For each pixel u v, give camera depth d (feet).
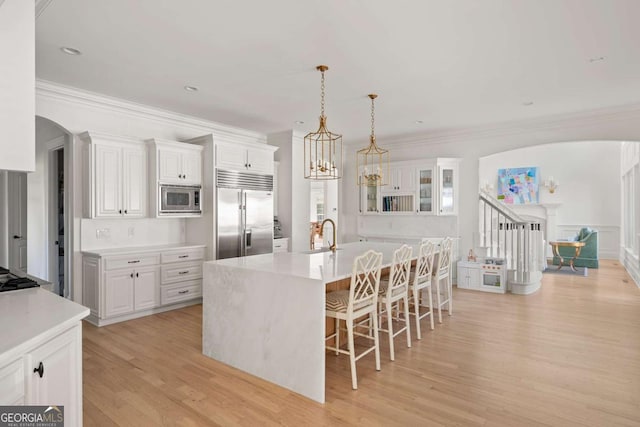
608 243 28.96
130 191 14.43
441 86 13.21
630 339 11.82
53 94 12.92
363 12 8.29
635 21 8.69
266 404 8.00
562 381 8.95
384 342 11.75
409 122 18.58
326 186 27.12
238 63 11.11
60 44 9.84
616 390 8.49
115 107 14.60
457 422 7.27
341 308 8.97
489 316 14.47
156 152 14.69
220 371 9.62
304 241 21.25
